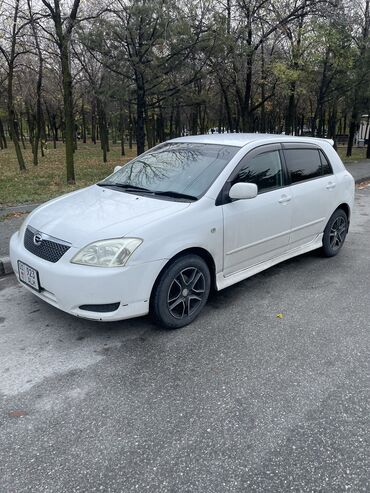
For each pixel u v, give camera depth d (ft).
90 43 33.12
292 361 10.28
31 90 75.31
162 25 33.32
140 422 8.20
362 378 9.59
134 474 7.00
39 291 11.14
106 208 11.85
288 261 17.72
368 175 44.01
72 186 36.63
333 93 58.44
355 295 14.24
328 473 7.03
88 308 10.45
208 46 35.96
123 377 9.61
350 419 8.29
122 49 34.27
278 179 14.73
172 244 11.01
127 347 10.86
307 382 9.45
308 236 16.51
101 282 10.10
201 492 6.66
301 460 7.29
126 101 38.37
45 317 12.39
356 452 7.47
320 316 12.67
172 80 38.70
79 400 8.82
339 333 11.65
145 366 10.03
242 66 45.65
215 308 13.15
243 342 11.14
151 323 12.11
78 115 117.50
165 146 15.58
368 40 51.75
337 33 47.57
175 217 11.23
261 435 7.86
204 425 8.11
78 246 10.40
